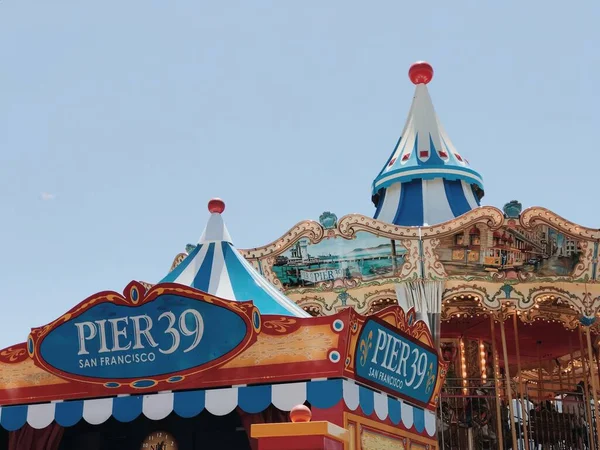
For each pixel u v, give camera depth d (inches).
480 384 983.6
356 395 473.7
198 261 572.1
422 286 856.3
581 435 963.3
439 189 1023.0
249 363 470.9
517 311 880.3
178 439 620.1
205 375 475.2
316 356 462.9
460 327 1037.8
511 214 855.1
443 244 860.0
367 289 872.3
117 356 487.5
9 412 506.9
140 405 481.1
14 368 510.3
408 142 1069.1
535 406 986.1
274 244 895.1
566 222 856.9
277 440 403.5
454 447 906.7
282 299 561.3
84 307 488.7
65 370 497.4
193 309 474.9
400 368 535.8
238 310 470.0
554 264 861.8
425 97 1086.4
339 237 878.4
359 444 470.0
